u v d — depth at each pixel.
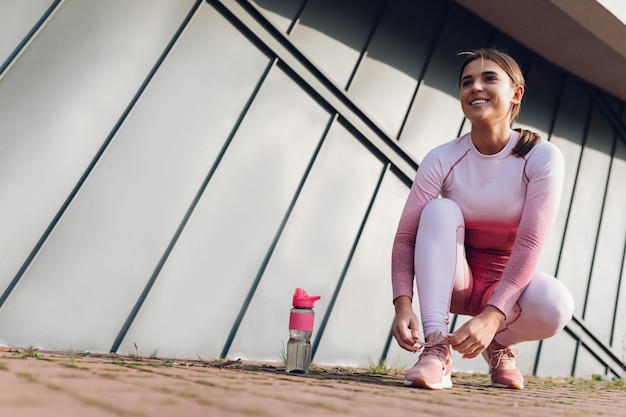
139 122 3.08
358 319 3.67
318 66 3.78
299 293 2.20
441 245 2.02
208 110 3.32
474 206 2.13
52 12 2.94
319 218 3.63
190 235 3.12
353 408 1.13
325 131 3.77
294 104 3.67
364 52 4.07
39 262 2.67
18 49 2.82
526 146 2.10
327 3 3.94
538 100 5.08
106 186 2.92
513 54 4.97
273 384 1.52
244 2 3.56
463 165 2.16
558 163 2.05
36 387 1.05
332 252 3.64
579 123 5.36
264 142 3.50
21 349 2.26
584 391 2.64
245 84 3.50
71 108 2.90
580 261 5.09
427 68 4.40
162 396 1.06
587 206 5.25
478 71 2.10
